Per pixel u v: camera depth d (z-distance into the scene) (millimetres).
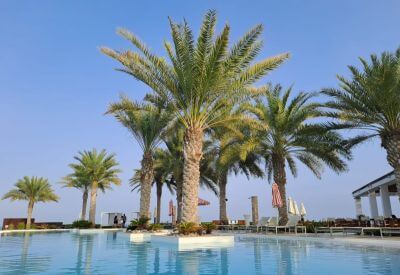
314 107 19391
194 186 14594
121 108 16703
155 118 20766
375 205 29000
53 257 9242
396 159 15211
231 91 15031
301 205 24125
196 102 14969
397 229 14000
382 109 15320
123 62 14430
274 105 20250
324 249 10750
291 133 20141
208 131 21406
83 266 7457
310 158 21906
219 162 21891
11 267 7359
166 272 6602
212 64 13531
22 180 41344
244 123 16344
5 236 22656
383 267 6914
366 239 12516
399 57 14984
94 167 36844
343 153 18438
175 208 35688
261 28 13914
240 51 14102
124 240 17078
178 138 27750
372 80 14500
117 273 6500
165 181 35688
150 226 20125
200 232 14094
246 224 26188
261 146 21156
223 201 28297
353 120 16531
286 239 16031
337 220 19625
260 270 6770
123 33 14242
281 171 20781
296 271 6590
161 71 14688
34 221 41906
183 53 13734
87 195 39969
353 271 6469
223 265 7492
